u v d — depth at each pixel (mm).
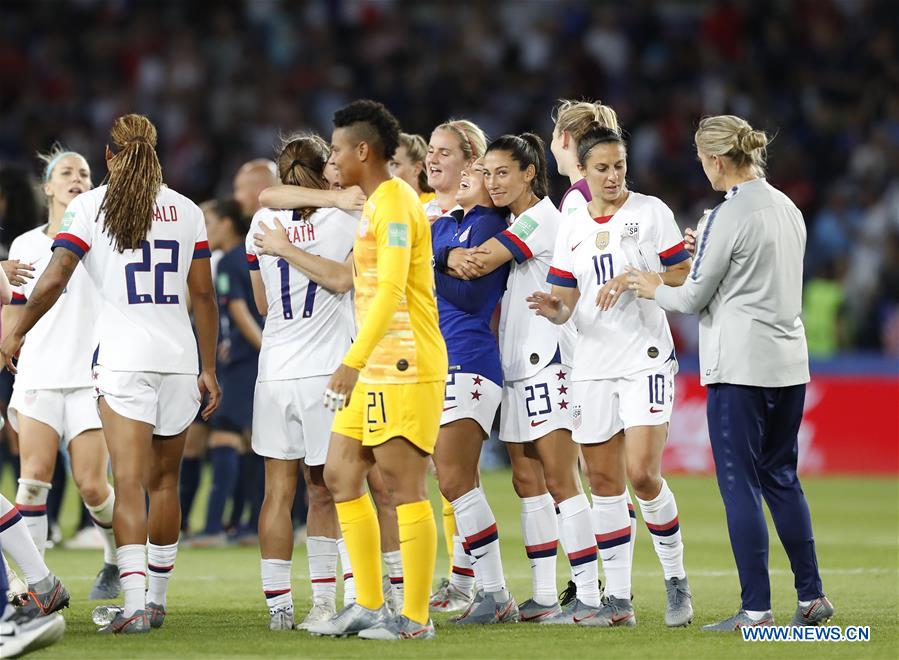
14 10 94688
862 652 20484
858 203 80438
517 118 88688
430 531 21328
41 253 27203
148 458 22844
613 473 23516
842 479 62281
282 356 23500
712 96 88375
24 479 26578
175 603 26828
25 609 21750
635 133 86938
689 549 37281
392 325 20922
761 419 22625
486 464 67125
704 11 97688
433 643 21141
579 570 24062
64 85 91062
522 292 24688
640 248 23531
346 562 24047
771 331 22469
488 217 24703
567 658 19750
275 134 89000
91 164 86812
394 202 20766
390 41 95188
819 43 91812
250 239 24375
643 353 23281
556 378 24234
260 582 30172
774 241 22344
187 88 91188
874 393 64438
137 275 22906
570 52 93062
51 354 26656
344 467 21469
